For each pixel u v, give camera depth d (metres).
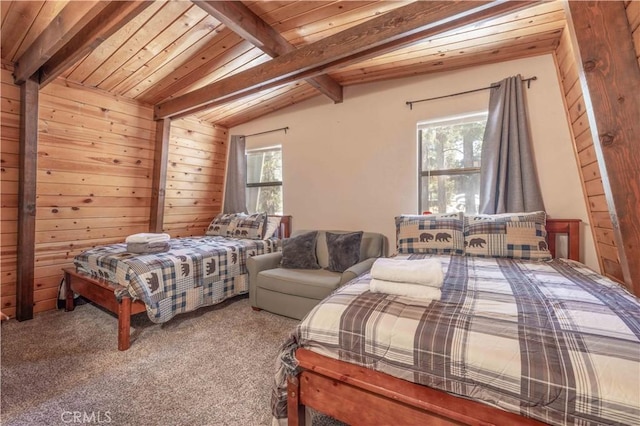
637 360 0.79
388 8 2.07
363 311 1.18
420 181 3.04
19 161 2.63
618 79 1.37
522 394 0.84
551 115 2.42
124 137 3.30
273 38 2.31
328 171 3.56
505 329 0.97
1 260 2.63
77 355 2.02
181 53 2.57
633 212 1.40
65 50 2.25
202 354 2.04
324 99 3.59
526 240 2.15
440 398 0.97
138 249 2.60
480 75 2.70
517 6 1.65
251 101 3.65
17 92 2.55
